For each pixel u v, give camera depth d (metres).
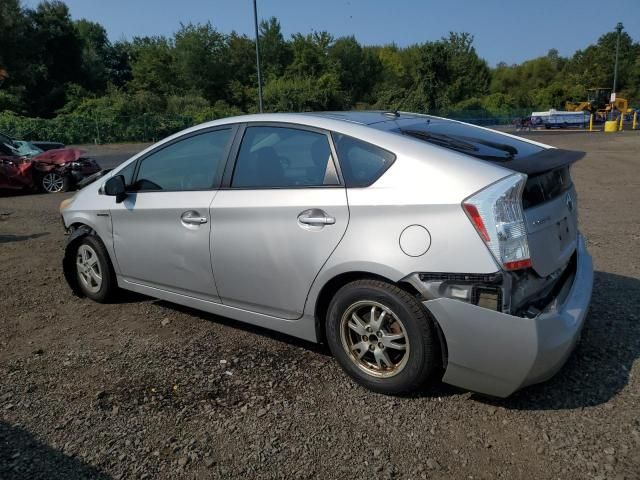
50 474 2.56
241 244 3.58
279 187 3.48
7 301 4.90
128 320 4.40
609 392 3.17
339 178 3.26
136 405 3.13
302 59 72.44
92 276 4.78
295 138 3.53
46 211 10.22
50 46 62.97
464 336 2.84
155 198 4.12
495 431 2.84
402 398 3.17
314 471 2.56
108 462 2.64
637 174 13.98
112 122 41.53
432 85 55.84
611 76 85.75
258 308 3.66
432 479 2.50
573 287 3.31
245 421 2.96
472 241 2.80
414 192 2.98
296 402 3.14
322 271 3.24
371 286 3.08
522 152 3.39
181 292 4.10
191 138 4.05
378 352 3.16
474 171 2.93
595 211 8.95
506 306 2.77
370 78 78.62
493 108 63.59
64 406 3.13
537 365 2.78
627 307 4.41
